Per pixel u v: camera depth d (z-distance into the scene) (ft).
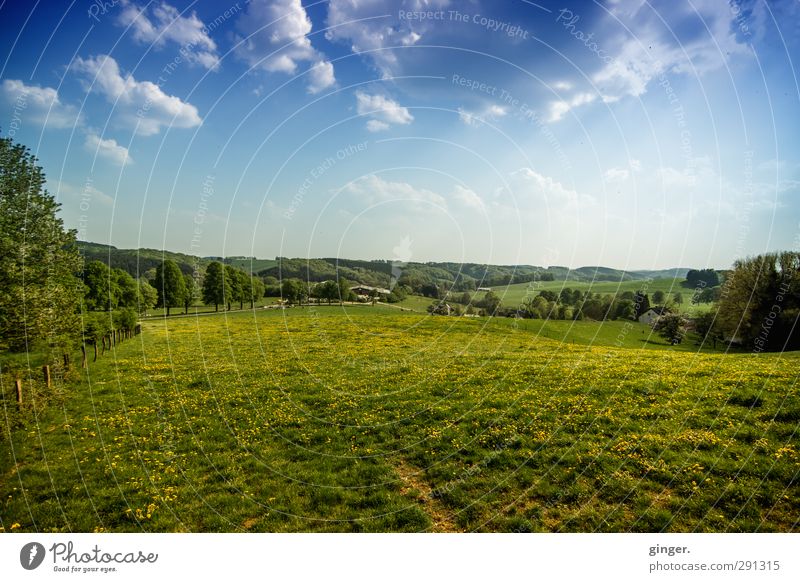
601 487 36.94
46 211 63.87
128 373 79.97
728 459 39.14
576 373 71.15
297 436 49.75
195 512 35.40
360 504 36.63
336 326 142.10
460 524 34.27
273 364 87.97
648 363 78.02
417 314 162.81
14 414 50.52
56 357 67.51
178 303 220.43
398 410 57.57
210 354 100.12
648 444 42.93
